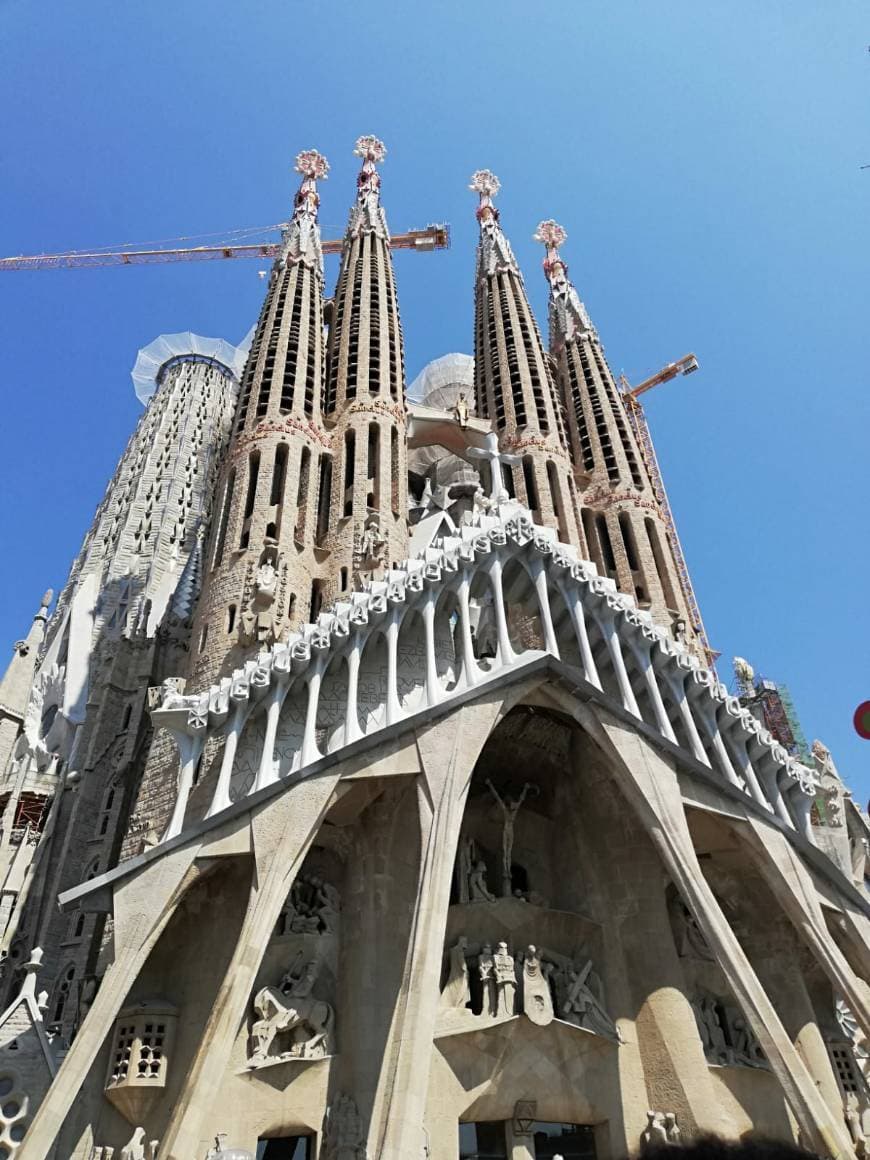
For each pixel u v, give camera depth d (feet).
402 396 178.09
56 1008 131.03
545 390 200.03
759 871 120.47
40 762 184.03
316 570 140.97
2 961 142.31
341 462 157.69
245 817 92.32
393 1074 75.61
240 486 145.79
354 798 102.12
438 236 333.42
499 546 117.80
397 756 97.71
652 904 111.45
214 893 98.89
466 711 101.86
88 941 137.59
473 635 136.46
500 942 102.89
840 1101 105.29
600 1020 102.94
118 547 247.50
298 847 89.45
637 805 104.47
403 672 112.98
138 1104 85.61
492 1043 96.07
